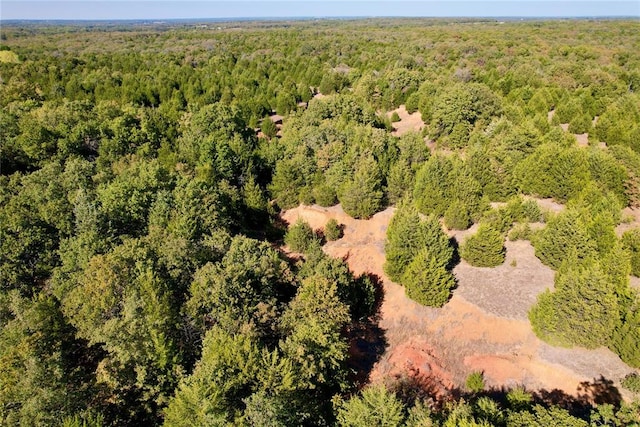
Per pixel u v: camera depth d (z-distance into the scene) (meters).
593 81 87.88
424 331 35.66
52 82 93.25
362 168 50.97
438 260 37.75
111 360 26.91
